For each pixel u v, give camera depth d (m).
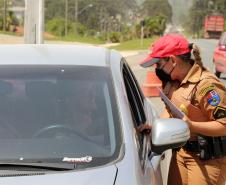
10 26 183.62
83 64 8.26
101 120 7.39
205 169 8.66
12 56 8.52
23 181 6.27
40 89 7.82
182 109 8.38
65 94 7.75
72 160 6.82
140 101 9.62
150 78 28.31
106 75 8.04
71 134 7.29
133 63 60.81
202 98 8.27
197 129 8.09
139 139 7.55
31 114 7.54
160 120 7.27
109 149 6.99
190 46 8.35
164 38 8.33
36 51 8.80
